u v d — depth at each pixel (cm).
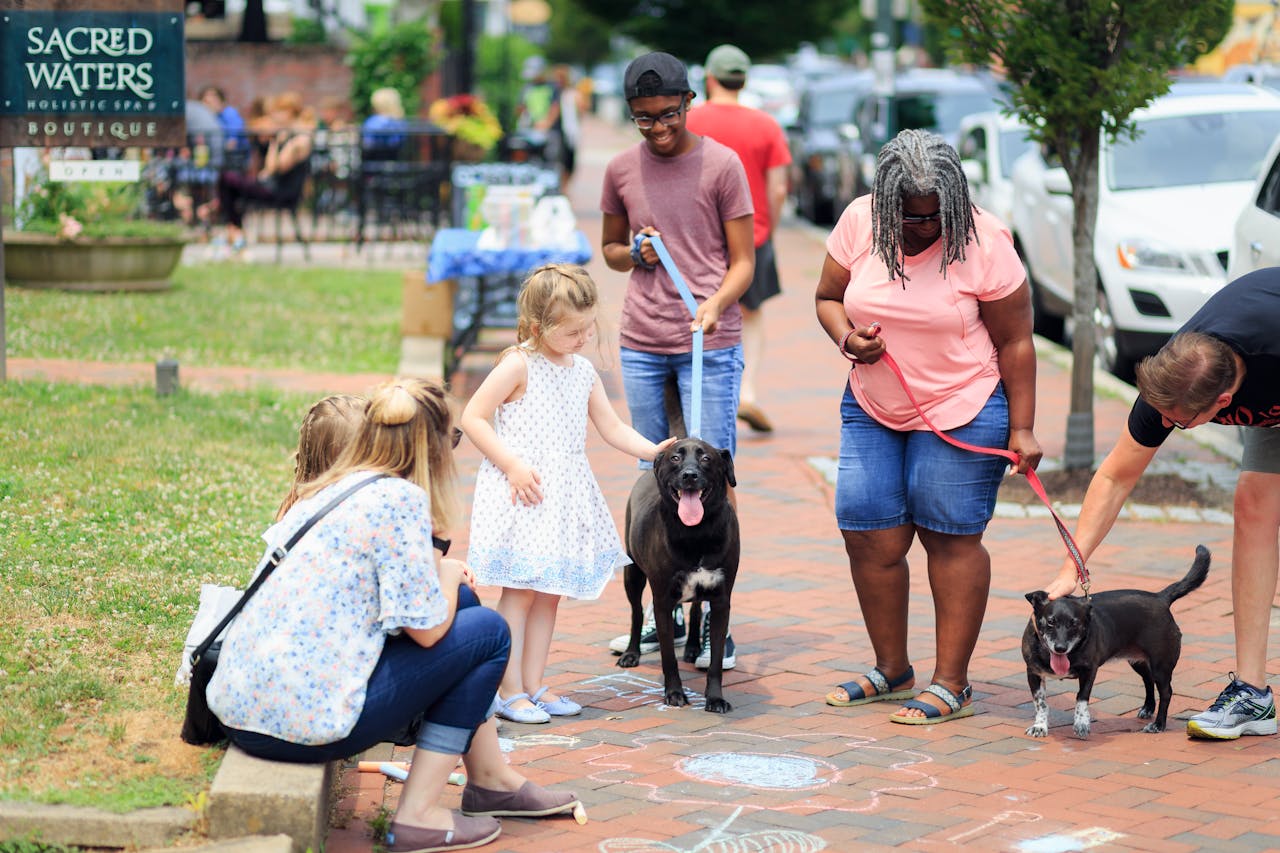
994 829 521
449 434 518
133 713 555
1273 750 607
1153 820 530
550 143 3136
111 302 1541
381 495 484
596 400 654
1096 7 988
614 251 742
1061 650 584
